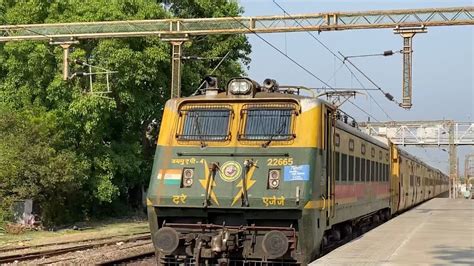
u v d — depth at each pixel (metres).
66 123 27.64
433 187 49.34
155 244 11.37
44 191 26.42
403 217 20.88
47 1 28.41
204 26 22.83
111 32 23.52
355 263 9.77
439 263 9.76
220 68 33.53
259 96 11.98
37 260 15.89
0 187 25.17
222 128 11.88
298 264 11.41
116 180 30.70
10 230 24.03
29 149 25.41
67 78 23.58
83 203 30.78
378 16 21.39
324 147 11.99
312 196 11.14
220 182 11.37
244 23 22.28
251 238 11.29
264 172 11.30
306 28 21.73
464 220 19.36
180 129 12.06
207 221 11.58
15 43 27.34
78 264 15.24
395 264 9.65
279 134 11.56
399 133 58.91
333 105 13.06
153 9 28.41
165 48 28.55
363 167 17.23
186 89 32.19
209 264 11.46
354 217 15.84
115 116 29.58
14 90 28.52
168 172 11.71
